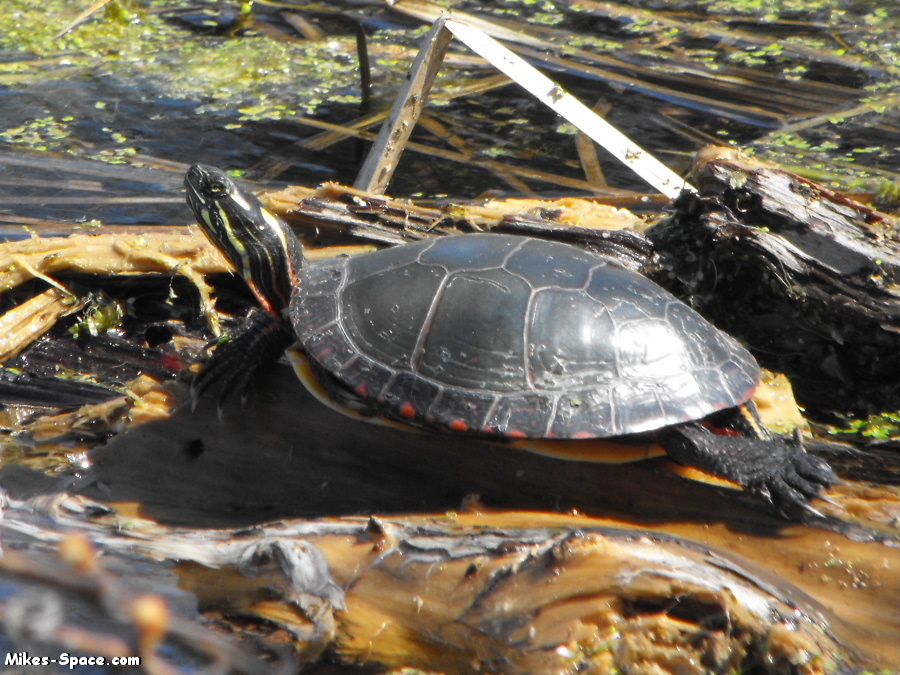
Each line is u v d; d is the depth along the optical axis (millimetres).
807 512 4676
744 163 6664
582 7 13516
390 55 12141
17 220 8023
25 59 11930
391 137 8562
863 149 9523
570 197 8844
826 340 6285
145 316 7066
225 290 7227
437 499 5195
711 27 12867
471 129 10383
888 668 3994
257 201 5672
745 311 6527
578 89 11047
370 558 4430
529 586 4117
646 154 8039
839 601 4355
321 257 7148
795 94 10883
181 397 5621
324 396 5148
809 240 6211
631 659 3932
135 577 4516
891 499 4973
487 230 7180
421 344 4875
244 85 11328
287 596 4375
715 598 3975
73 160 9391
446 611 4176
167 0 14078
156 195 8742
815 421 6047
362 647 4199
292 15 13469
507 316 4852
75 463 5594
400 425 5051
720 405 4797
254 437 5434
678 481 4945
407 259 5254
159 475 5430
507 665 3992
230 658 4039
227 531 4895
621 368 4766
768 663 3965
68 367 6547
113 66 11797
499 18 13125
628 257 6836
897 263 5977
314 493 5305
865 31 12656
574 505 5000
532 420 4637
